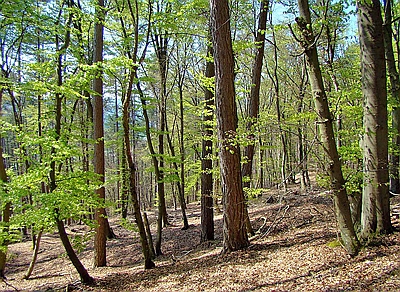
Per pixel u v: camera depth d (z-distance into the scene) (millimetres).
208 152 11219
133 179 8648
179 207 27484
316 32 6336
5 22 9023
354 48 10633
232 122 7477
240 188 7738
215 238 11352
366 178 5805
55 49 8523
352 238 5613
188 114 18266
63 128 8695
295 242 7363
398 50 9836
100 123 10500
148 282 7344
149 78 9836
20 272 12789
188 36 11422
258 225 10617
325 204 11008
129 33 9562
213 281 6176
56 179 7883
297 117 7238
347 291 4402
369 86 5680
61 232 7824
